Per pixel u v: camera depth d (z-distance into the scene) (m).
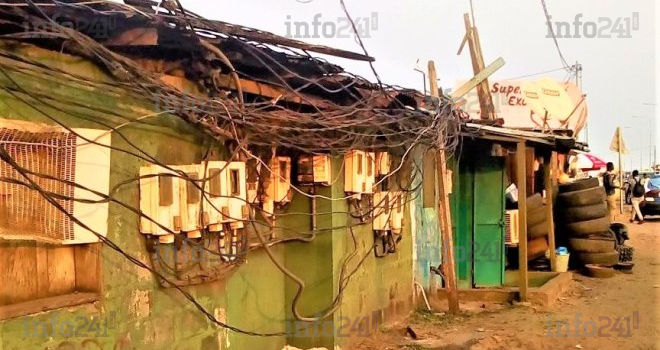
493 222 10.16
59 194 3.41
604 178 17.44
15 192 3.29
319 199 6.16
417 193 8.66
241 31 4.46
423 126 6.99
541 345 6.78
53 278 3.62
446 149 7.90
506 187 10.96
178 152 4.43
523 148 9.09
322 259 6.17
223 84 4.72
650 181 24.44
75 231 3.55
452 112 7.64
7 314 3.17
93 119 3.71
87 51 3.56
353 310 6.63
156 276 4.23
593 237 11.80
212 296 4.89
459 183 10.23
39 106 3.38
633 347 6.71
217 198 4.47
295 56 5.27
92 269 3.76
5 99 3.20
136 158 4.04
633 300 9.13
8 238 3.27
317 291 6.18
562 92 16.33
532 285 10.15
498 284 10.10
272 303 6.03
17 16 3.19
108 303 3.82
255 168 5.42
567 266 11.50
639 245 15.70
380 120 6.07
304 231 6.18
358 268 6.71
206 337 4.80
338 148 5.84
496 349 6.65
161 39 4.01
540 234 11.41
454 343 6.74
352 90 6.04
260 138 5.03
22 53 3.32
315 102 5.52
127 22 3.74
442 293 9.43
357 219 6.75
